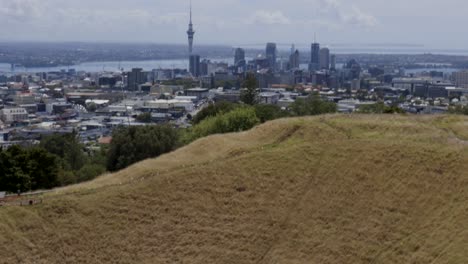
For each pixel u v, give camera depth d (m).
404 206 69.31
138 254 69.00
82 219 72.62
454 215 64.81
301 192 76.88
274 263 66.50
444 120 98.38
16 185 99.62
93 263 67.44
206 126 150.00
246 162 84.06
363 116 104.81
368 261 63.50
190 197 77.25
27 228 70.12
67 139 177.38
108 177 87.56
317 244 67.62
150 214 74.38
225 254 68.56
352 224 69.00
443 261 59.03
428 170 73.62
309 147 86.31
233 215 74.19
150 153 142.12
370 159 79.12
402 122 95.81
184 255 68.81
